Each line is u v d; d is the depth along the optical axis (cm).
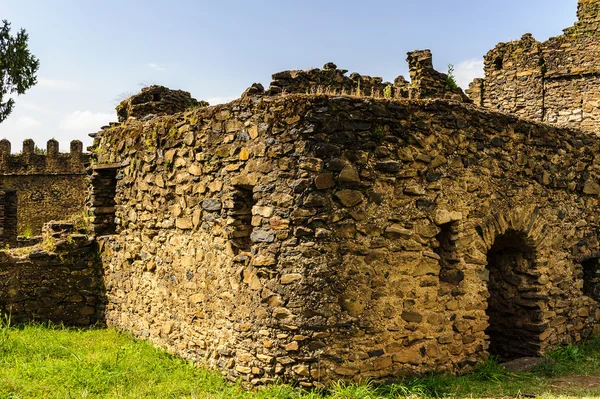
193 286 859
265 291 739
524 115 1689
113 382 751
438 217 788
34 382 730
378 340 734
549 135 955
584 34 1608
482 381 781
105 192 1142
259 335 743
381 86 1221
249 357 753
